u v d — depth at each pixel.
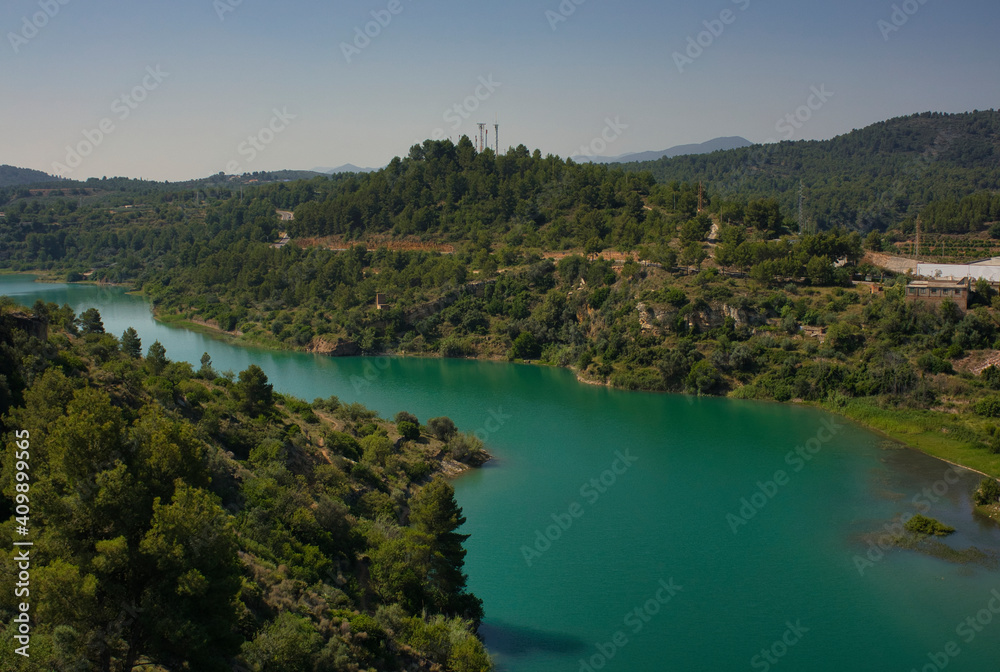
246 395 105.38
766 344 182.38
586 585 87.25
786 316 186.25
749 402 170.50
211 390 111.56
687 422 154.88
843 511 107.44
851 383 162.00
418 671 63.38
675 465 128.25
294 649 53.41
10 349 79.62
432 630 66.12
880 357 163.00
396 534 83.62
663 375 184.00
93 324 150.75
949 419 141.75
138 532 49.00
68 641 42.50
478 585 87.25
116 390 86.00
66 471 49.75
